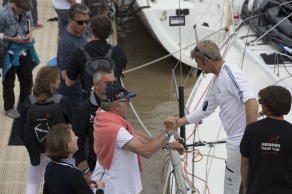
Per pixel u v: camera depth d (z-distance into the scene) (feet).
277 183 29.53
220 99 35.19
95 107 36.76
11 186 47.88
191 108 52.70
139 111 74.49
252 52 56.80
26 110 38.96
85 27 46.16
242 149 30.83
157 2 84.48
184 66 88.17
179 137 38.73
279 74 53.67
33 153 38.91
